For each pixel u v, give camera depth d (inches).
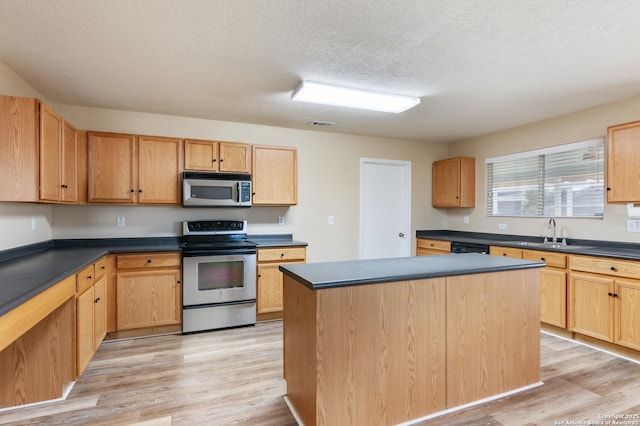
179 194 141.6
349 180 187.8
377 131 180.4
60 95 124.3
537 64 97.4
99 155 130.2
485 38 83.0
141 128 145.9
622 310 109.7
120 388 91.5
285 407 83.2
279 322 148.9
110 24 77.0
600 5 69.4
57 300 75.0
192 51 90.3
